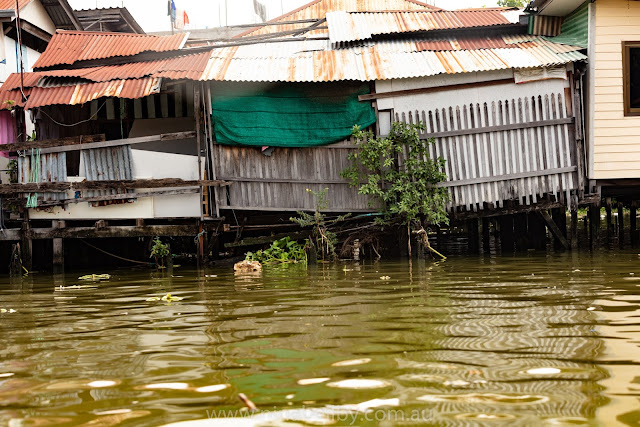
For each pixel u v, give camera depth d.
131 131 14.68
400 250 12.23
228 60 12.27
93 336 4.74
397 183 11.66
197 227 11.93
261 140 11.93
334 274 9.34
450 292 6.71
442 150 12.06
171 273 10.80
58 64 13.23
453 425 2.48
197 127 11.81
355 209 12.29
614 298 5.90
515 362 3.48
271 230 12.77
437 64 11.75
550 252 12.44
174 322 5.28
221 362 3.65
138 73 12.08
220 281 8.93
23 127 12.73
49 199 11.77
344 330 4.58
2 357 4.04
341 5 19.28
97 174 11.81
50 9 17.52
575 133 12.02
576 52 11.84
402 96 12.04
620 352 3.68
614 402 2.75
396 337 4.26
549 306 5.50
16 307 6.75
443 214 11.80
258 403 2.82
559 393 2.89
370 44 12.85
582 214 22.95
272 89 12.02
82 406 2.87
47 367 3.70
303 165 12.22
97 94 11.48
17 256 11.75
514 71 11.95
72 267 13.27
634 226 15.60
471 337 4.19
